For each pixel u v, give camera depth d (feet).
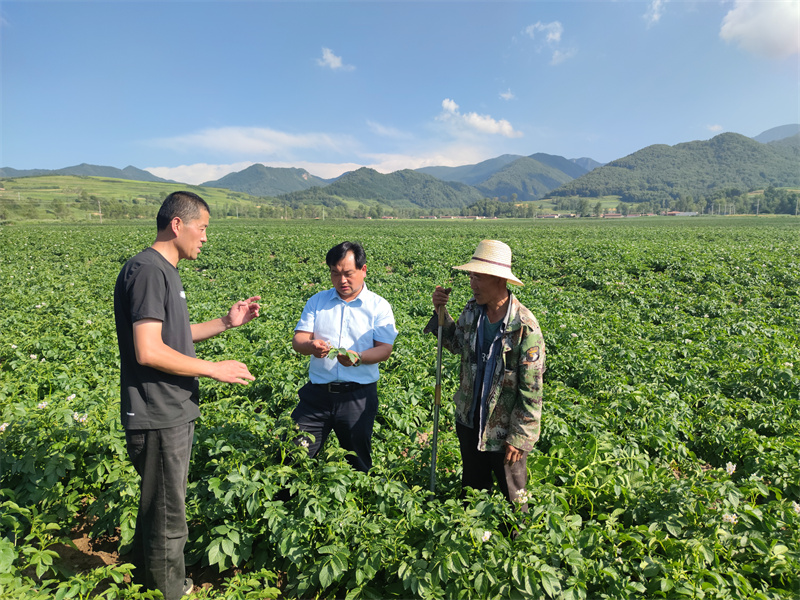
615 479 14.28
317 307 14.52
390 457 16.28
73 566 12.84
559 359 28.19
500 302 12.56
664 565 11.14
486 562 10.69
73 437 15.14
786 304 48.47
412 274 75.46
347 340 14.07
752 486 14.28
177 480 10.91
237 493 12.38
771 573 11.59
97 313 41.50
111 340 31.86
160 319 10.19
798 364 26.00
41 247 102.83
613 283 58.70
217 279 65.82
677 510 12.65
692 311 46.09
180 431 10.91
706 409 21.91
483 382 12.49
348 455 15.30
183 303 11.23
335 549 11.38
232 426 15.88
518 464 12.88
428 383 24.30
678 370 27.04
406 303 47.26
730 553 12.01
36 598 9.99
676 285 59.98
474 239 136.46
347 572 11.91
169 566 10.99
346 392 13.92
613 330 36.40
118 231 156.04
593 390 23.91
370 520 12.57
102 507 13.65
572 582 10.56
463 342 13.23
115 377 24.35
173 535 10.96
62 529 14.06
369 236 148.87
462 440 13.39
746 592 10.89
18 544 12.89
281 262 84.69
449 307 44.16
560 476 14.74
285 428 13.84
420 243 116.98
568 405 20.59
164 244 10.95
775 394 23.56
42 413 16.56
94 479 14.56
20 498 13.73
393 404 21.16
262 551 12.85
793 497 15.49
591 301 49.44
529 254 89.92
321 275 68.39
